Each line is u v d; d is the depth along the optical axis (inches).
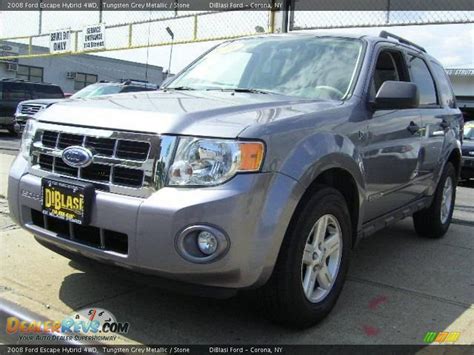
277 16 349.7
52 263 162.9
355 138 139.1
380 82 165.6
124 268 114.7
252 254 108.2
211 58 183.3
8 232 193.2
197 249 106.4
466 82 1379.2
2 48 775.7
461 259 193.3
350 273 171.9
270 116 120.5
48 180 122.5
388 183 161.3
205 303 139.6
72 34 534.9
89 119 120.8
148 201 108.5
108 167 115.3
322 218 127.6
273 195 110.8
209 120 114.2
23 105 504.7
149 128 112.3
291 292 118.5
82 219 115.0
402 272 175.3
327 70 158.6
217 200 105.3
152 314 132.0
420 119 182.7
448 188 228.1
